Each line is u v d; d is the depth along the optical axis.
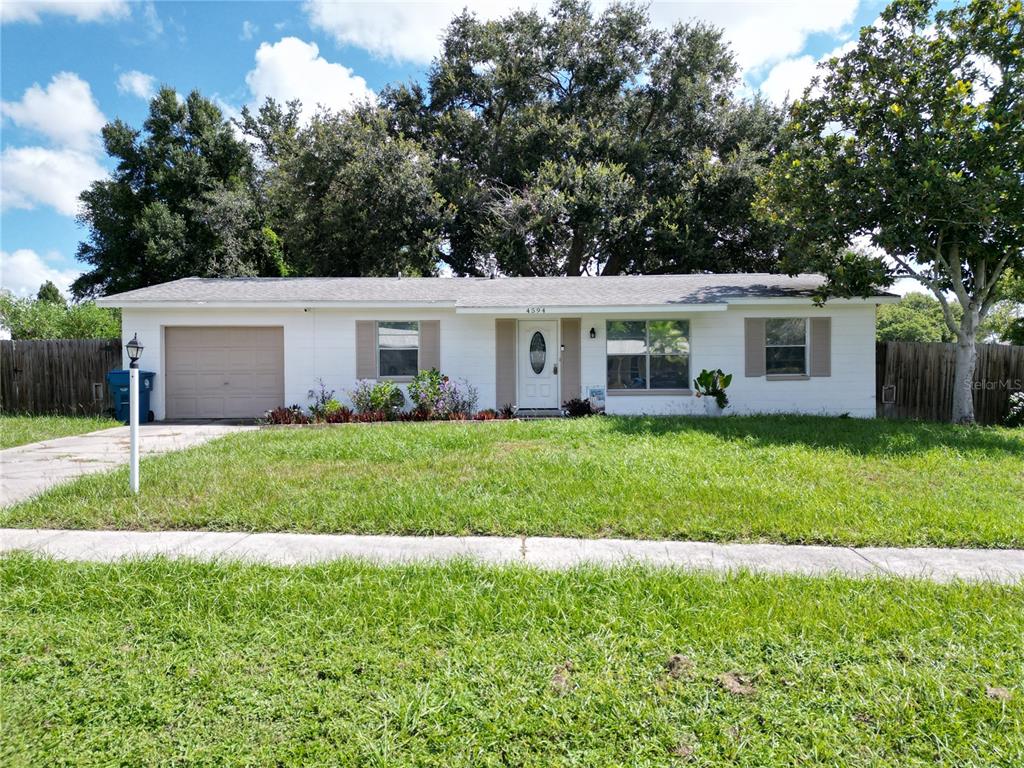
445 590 3.64
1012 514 5.23
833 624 3.21
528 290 14.23
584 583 3.76
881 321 33.94
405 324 13.61
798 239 12.18
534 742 2.31
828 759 2.21
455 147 24.44
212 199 26.14
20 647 3.02
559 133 22.36
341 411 12.76
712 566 4.14
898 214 10.73
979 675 2.74
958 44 10.47
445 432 9.61
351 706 2.52
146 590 3.67
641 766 2.18
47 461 8.15
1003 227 10.24
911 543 4.65
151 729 2.39
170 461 7.52
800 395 13.08
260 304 12.97
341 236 21.30
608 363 13.35
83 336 20.91
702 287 14.00
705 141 23.75
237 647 3.02
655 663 2.85
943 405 13.07
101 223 27.64
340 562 4.13
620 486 6.04
